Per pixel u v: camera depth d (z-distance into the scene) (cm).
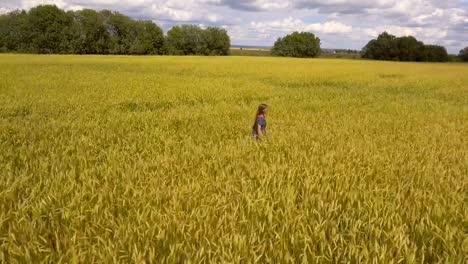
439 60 11631
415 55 11550
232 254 358
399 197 533
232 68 4616
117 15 11219
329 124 1312
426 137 1099
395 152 855
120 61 5684
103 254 352
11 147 830
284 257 362
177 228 408
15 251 358
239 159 748
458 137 1127
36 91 2089
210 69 4412
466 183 633
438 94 2688
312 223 437
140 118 1362
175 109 1631
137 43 11119
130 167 655
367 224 445
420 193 550
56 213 447
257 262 360
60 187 548
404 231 419
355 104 1986
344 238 420
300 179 625
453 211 486
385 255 364
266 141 938
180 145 920
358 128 1235
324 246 383
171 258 354
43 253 359
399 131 1198
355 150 847
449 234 409
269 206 487
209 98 2072
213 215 445
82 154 777
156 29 11425
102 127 1166
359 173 652
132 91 2212
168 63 5341
